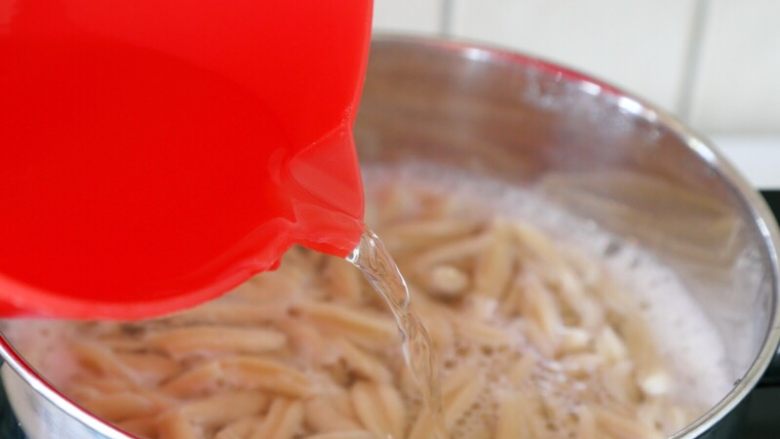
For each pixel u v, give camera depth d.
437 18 0.70
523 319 0.67
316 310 0.65
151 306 0.48
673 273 0.69
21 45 0.52
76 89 0.53
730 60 0.73
